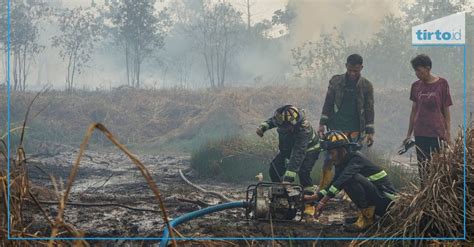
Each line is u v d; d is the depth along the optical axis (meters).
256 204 6.02
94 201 7.57
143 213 6.80
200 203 7.21
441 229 5.20
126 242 5.44
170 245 5.05
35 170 11.15
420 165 5.92
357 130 7.39
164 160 14.66
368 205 5.83
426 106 6.86
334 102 7.47
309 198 6.04
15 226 4.32
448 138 6.82
